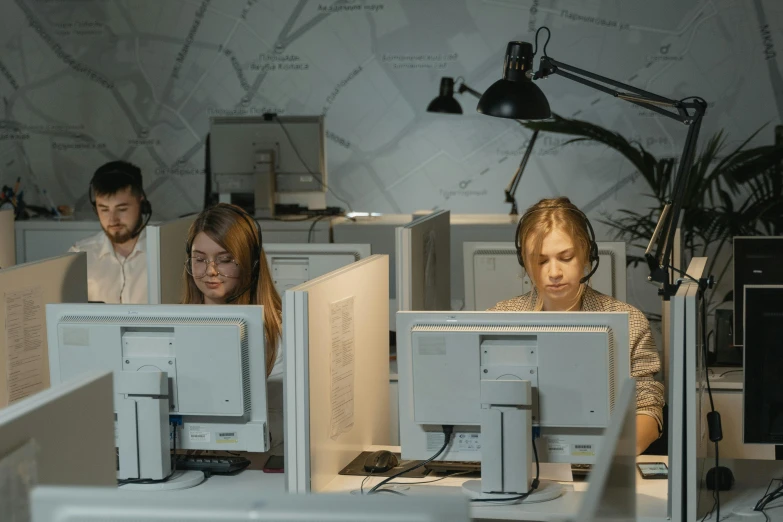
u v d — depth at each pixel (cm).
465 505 77
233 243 241
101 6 584
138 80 588
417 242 270
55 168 599
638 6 544
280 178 489
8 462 105
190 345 205
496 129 563
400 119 571
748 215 458
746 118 542
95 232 450
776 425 200
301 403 194
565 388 195
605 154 555
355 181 580
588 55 551
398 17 563
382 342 244
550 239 232
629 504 138
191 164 590
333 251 313
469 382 197
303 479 196
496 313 197
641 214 555
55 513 82
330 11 569
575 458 199
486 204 570
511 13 554
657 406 231
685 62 544
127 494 81
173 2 579
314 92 576
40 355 244
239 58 579
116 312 209
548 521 186
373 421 238
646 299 557
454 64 562
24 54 593
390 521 78
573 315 195
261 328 206
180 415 211
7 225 368
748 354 199
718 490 202
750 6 535
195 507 80
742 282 314
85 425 125
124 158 594
